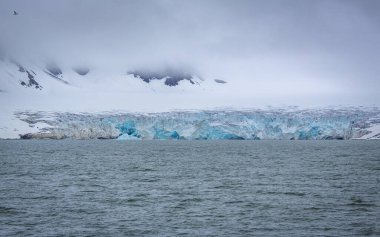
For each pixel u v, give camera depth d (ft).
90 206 151.33
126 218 133.59
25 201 160.25
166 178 234.99
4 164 322.14
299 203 157.69
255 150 549.95
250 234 117.08
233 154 463.01
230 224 127.03
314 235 116.26
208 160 374.02
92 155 443.32
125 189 192.34
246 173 260.21
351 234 117.50
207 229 121.70
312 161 356.38
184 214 139.33
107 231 119.34
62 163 336.29
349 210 145.59
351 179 227.61
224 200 163.84
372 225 126.31
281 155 440.86
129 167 303.89
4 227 122.83
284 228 122.83
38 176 242.78
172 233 117.70
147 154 465.47
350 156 419.74
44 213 139.74
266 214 139.54
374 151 513.45
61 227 123.03
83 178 233.35
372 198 167.84
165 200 163.73
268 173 259.19
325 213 140.97
